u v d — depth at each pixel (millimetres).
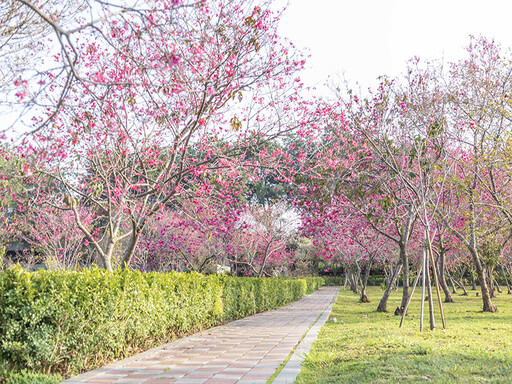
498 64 17109
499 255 19031
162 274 11383
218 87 9508
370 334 10758
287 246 40906
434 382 5785
